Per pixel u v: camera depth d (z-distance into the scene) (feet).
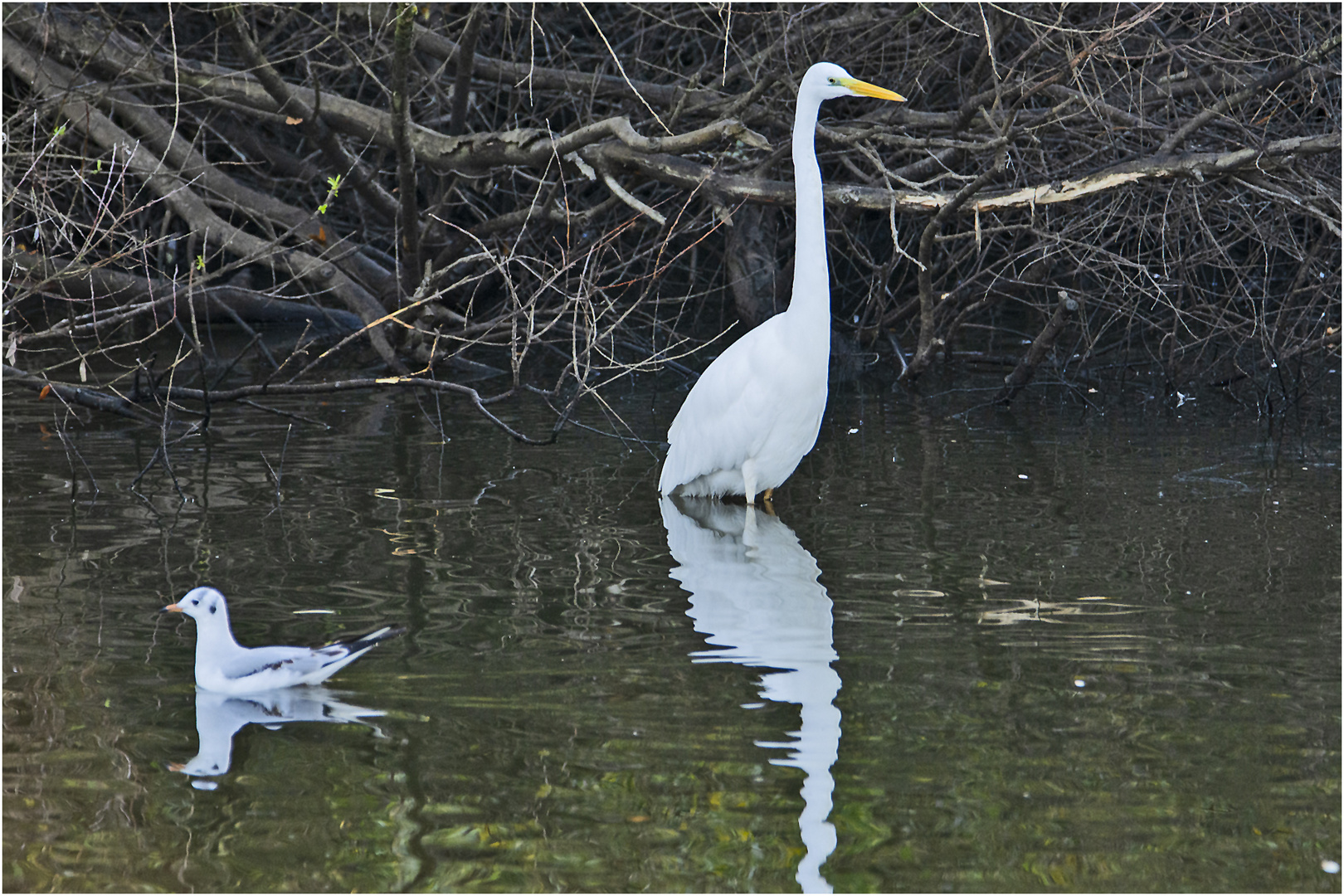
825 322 38.60
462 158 56.65
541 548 33.37
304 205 79.00
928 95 66.90
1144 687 23.65
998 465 43.50
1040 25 50.72
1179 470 42.27
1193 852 18.15
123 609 28.19
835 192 50.49
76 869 17.88
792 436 39.11
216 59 66.59
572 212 71.67
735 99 57.31
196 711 22.93
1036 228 55.47
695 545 33.88
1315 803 19.42
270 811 19.38
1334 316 59.47
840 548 33.45
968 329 75.15
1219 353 65.31
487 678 24.23
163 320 72.33
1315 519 35.68
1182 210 55.98
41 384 44.91
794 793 19.76
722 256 80.02
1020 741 21.47
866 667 24.77
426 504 38.06
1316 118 59.11
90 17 65.05
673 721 22.35
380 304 64.39
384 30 61.00
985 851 18.17
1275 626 26.78
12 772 20.53
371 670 24.70
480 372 63.05
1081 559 31.99
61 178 54.44
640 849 18.33
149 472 41.88
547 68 68.54
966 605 28.50
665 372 64.13
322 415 52.42
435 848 18.40
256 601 28.68
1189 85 55.26
